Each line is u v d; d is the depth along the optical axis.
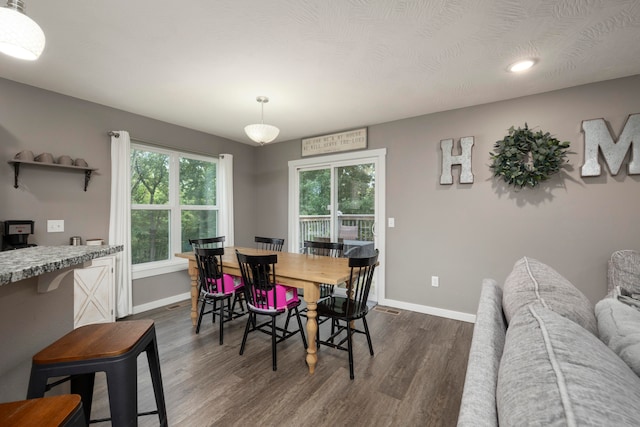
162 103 3.02
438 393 1.86
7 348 1.03
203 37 1.90
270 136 2.80
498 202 2.91
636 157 2.34
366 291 2.22
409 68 2.29
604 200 2.46
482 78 2.44
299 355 2.36
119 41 1.94
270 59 2.17
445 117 3.19
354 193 3.94
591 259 2.51
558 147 2.56
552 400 0.45
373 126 3.70
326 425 1.59
